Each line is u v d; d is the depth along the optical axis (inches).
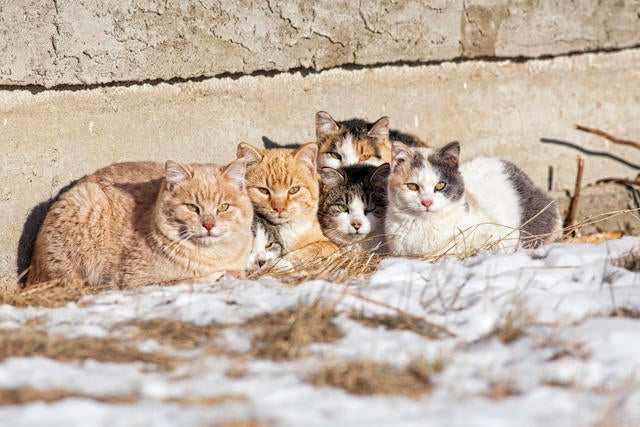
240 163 339.6
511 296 279.4
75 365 230.2
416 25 467.5
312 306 267.9
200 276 333.1
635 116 552.4
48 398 203.9
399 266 325.4
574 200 512.4
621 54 543.5
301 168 395.5
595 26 521.3
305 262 368.5
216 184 332.8
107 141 392.2
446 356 236.1
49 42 361.7
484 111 507.2
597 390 214.8
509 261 324.8
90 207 345.1
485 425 191.6
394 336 252.8
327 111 462.9
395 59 468.1
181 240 330.6
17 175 362.9
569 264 321.7
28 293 307.7
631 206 543.2
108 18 377.7
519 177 435.8
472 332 256.7
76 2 366.6
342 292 285.7
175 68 403.5
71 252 345.4
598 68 537.0
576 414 200.4
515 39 499.2
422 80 486.9
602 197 534.9
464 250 363.9
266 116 443.5
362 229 414.9
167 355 239.1
